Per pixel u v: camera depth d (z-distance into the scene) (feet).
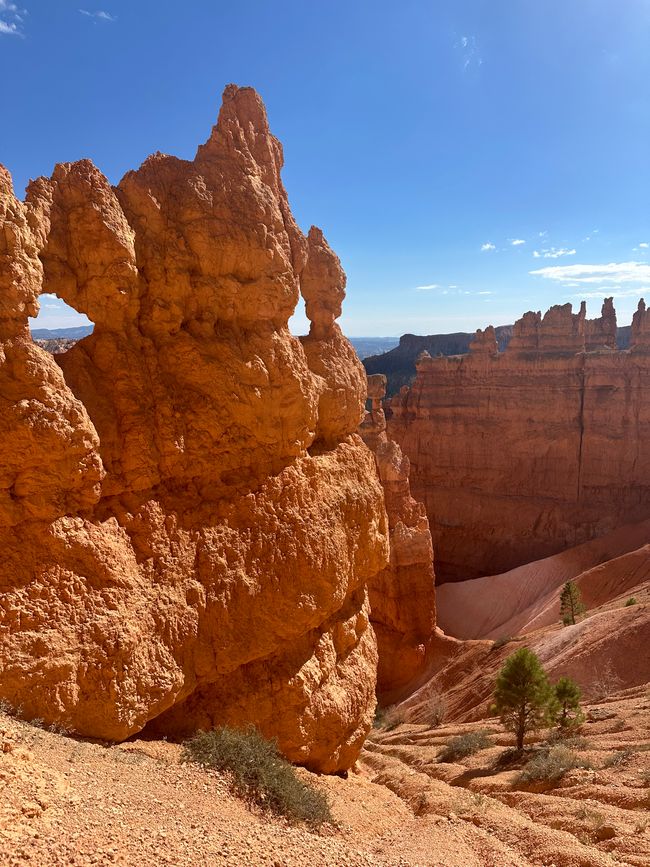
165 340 47.83
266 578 50.19
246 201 52.42
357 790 58.23
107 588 39.60
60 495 38.45
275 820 37.40
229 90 56.75
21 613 35.68
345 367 64.95
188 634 44.21
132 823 27.02
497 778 72.08
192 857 25.21
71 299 43.55
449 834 48.21
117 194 47.29
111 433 42.78
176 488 46.57
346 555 58.65
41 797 25.38
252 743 42.86
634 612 121.70
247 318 52.60
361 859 32.53
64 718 36.42
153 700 40.96
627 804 53.62
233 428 49.83
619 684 107.76
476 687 129.90
